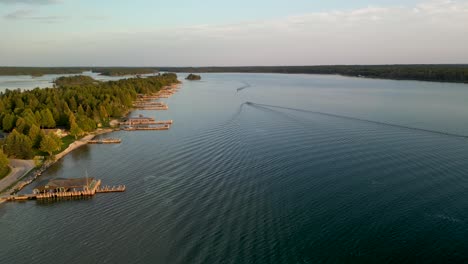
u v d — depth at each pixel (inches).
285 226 2469.2
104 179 3420.3
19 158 4018.2
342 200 2795.3
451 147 3964.1
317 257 2135.8
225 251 2220.7
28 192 3164.4
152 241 2349.9
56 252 2267.5
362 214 2578.7
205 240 2338.8
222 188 3100.4
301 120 5644.7
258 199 2869.1
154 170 3617.1
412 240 2260.1
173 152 4205.2
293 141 4411.9
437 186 2970.0
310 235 2353.6
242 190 3043.8
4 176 3511.3
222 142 4517.7
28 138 4202.8
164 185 3223.4
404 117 5595.5
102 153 4298.7
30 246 2342.5
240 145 4335.6
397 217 2519.7
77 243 2357.3
